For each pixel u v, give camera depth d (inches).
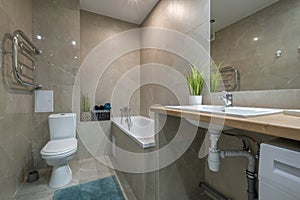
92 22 98.7
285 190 17.3
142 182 46.9
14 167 53.7
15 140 55.0
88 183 60.9
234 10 44.9
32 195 53.4
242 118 25.7
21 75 59.0
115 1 87.8
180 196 50.8
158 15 87.2
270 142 20.4
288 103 33.7
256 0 39.7
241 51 43.3
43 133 76.0
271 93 36.8
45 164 75.4
